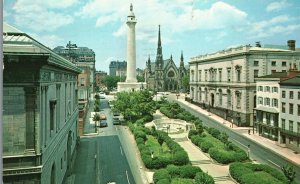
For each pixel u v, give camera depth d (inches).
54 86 1001.5
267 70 2802.7
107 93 6924.2
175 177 1300.4
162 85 7145.7
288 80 1993.1
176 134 2368.4
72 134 1642.5
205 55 3914.9
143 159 1563.7
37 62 705.0
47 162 845.8
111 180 1339.8
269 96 2256.4
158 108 3858.3
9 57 673.0
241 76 2851.9
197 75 4271.7
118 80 7854.3
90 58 6131.9
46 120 832.9
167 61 7559.1
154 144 1926.7
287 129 1980.8
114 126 2760.8
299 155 1797.5
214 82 3575.3
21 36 797.2
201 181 1157.1
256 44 3238.2
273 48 3097.9
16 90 716.0
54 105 945.5
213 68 3614.7
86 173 1435.8
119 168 1517.0
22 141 724.7
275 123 2132.1
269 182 1170.6
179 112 3174.2
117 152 1833.2
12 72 706.2
